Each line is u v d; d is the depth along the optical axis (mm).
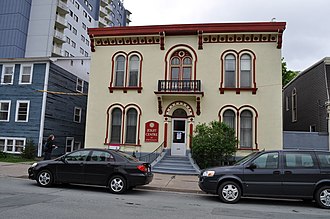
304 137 16734
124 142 17781
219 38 17578
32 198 8141
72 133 24281
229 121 17078
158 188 10914
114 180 9719
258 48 17188
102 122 18172
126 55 18531
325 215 7484
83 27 53906
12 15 40500
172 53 18047
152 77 17969
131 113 18125
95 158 10102
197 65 17594
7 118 21031
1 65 21812
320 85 18234
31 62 21312
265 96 16766
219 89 17141
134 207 7605
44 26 42500
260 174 8750
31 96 20938
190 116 17203
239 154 16469
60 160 10336
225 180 8969
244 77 17312
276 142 16312
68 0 47344
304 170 8633
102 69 18688
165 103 17609
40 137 20219
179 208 7738
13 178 12008
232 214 7250
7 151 20625
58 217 6223
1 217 6055
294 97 22781
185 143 17375
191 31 17656
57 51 43594
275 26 16750
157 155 17000
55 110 21938
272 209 8133
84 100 26406
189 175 14617
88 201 8109
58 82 22406
